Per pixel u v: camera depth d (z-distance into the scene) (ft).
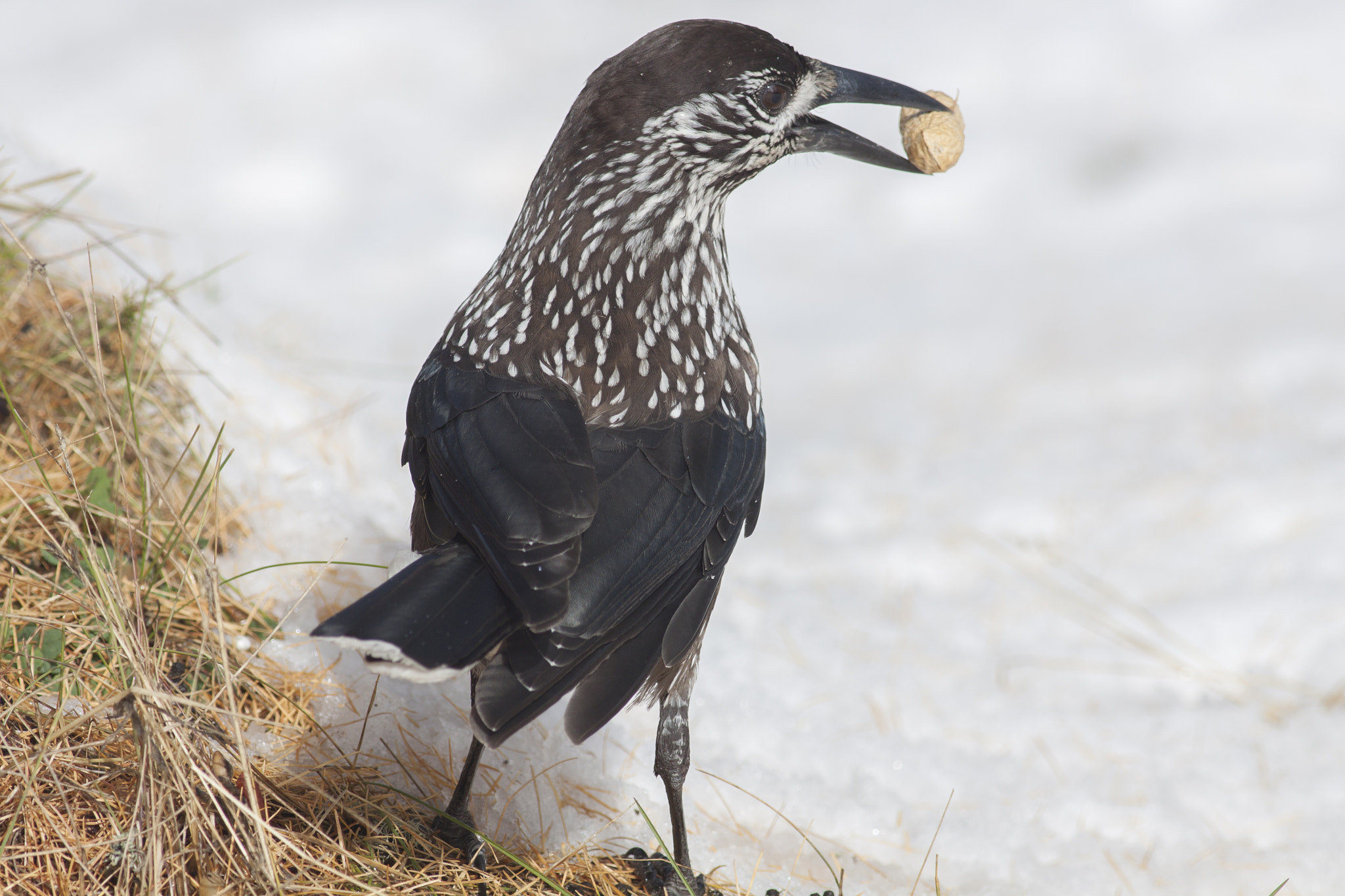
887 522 43.50
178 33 75.25
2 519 24.52
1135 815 27.86
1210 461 46.80
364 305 55.57
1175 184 78.33
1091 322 63.98
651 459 20.89
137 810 18.33
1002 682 33.91
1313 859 26.78
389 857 20.98
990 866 25.75
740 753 28.58
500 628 18.53
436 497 20.71
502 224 65.72
